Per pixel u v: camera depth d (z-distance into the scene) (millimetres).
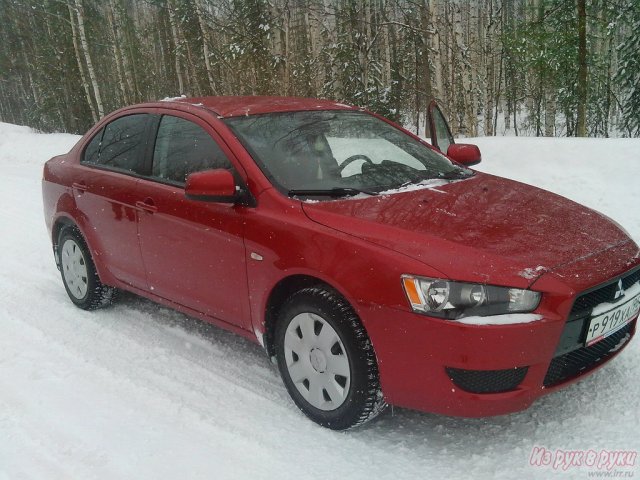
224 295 3494
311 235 2936
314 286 2990
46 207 5059
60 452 2902
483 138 10039
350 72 19734
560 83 17672
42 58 31812
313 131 3752
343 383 2896
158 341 4180
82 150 4777
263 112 3857
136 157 4164
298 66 23672
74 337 4285
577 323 2633
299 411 3211
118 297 4828
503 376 2535
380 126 4141
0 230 7566
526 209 3145
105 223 4297
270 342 3328
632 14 17234
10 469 2793
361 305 2703
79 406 3336
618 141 8719
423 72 24125
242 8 21938
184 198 3627
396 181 3494
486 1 23266
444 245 2664
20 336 4332
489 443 2842
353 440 2926
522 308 2488
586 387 3248
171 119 3988
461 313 2496
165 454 2863
